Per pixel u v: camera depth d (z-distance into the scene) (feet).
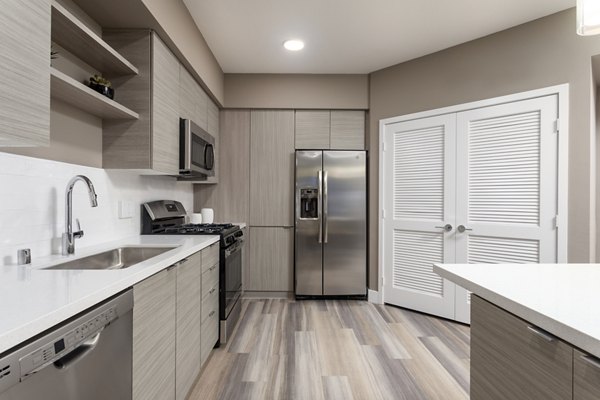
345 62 10.99
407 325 9.43
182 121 7.85
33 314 2.40
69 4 5.38
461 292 9.59
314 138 12.09
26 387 2.30
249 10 7.94
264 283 12.01
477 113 9.32
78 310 2.75
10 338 2.09
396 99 11.12
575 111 7.81
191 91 8.74
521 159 8.61
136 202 7.85
